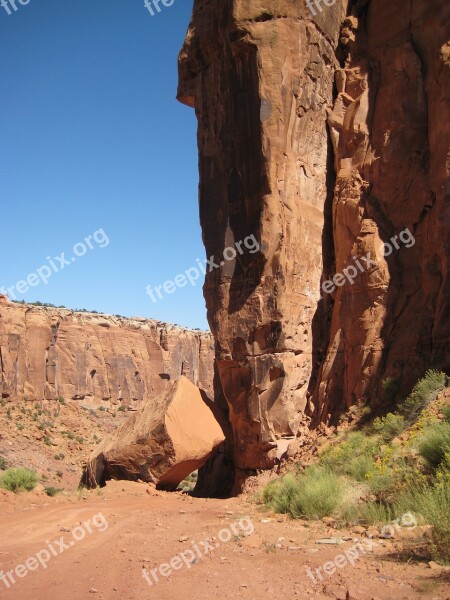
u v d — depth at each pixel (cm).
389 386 1477
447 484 718
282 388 1739
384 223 1681
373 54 1881
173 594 564
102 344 7912
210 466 2238
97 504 1398
